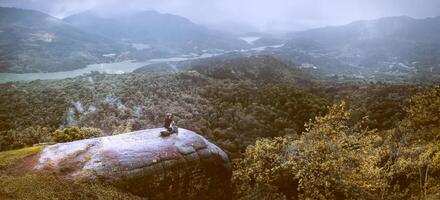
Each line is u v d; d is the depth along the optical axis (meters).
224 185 18.47
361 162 18.75
